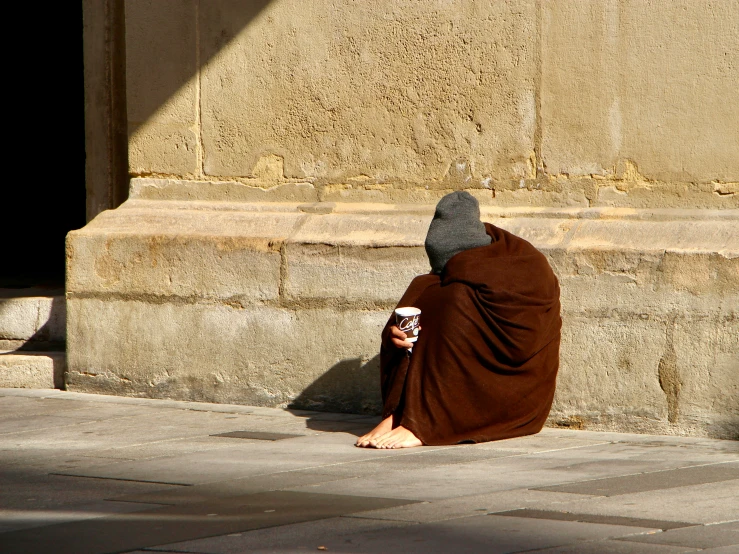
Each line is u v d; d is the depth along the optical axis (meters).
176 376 22.77
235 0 22.95
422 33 21.36
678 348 18.89
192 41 23.36
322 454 17.58
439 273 19.41
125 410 21.73
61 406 22.16
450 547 12.00
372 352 21.17
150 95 23.80
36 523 13.37
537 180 20.61
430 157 21.45
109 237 23.20
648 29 19.56
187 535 12.67
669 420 19.03
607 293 19.39
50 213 47.28
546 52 20.38
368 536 12.51
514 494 14.52
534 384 18.84
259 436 19.20
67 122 47.50
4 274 34.28
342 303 21.38
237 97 23.05
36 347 25.77
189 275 22.58
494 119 20.88
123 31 25.84
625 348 19.27
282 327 21.88
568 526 12.82
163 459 17.23
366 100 21.91
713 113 19.20
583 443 18.41
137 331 23.05
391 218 21.48
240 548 12.12
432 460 17.00
